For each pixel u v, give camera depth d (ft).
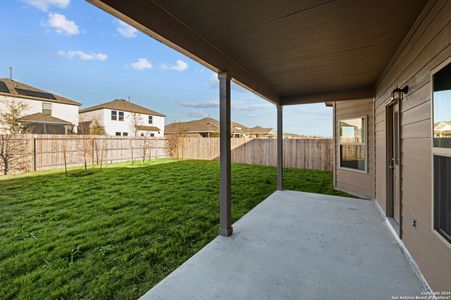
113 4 5.16
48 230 10.52
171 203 14.74
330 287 6.39
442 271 5.53
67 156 31.50
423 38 6.51
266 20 6.77
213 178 23.49
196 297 6.03
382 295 6.04
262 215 12.34
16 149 26.35
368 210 13.10
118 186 19.65
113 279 6.89
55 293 6.25
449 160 5.27
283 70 11.39
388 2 5.90
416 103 7.20
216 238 9.54
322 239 9.39
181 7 6.15
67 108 54.54
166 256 8.24
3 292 6.34
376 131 14.24
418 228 7.08
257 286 6.46
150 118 71.26
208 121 85.10
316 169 30.09
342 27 7.20
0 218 11.95
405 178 8.47
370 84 14.30
